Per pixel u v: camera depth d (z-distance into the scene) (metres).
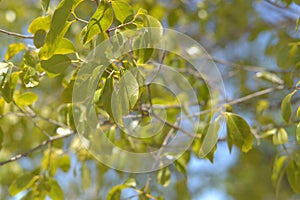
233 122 1.26
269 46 1.72
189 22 1.81
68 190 1.89
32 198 1.38
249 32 1.86
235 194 2.34
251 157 1.75
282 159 1.42
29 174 1.38
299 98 1.66
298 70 1.51
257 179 2.32
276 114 1.75
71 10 1.15
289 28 1.77
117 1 1.18
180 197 1.68
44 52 1.16
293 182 1.41
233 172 2.30
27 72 1.23
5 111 1.40
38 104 1.68
